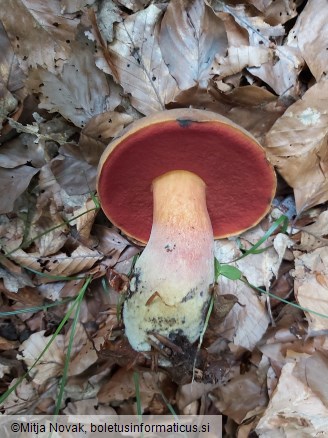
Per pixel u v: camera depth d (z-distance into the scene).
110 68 0.25
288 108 0.24
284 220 0.25
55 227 0.24
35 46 0.25
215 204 0.24
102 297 0.26
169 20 0.25
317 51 0.25
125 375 0.25
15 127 0.24
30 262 0.25
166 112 0.18
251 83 0.26
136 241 0.26
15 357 0.24
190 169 0.21
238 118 0.25
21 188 0.24
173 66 0.25
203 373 0.21
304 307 0.24
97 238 0.26
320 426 0.21
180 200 0.20
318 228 0.25
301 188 0.25
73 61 0.24
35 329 0.25
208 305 0.20
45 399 0.24
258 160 0.20
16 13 0.24
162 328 0.19
